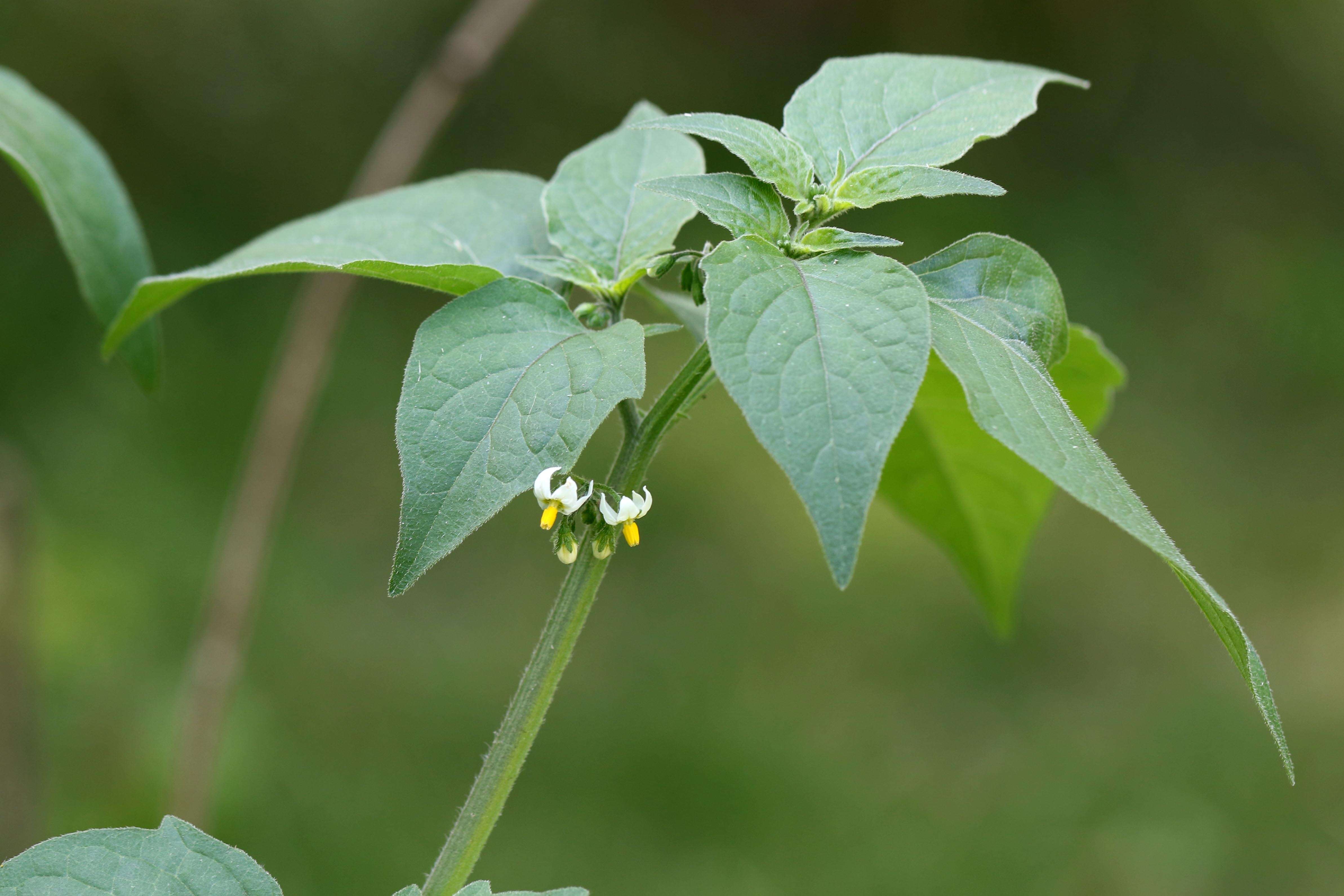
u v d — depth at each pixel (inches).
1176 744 54.6
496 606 58.6
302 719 49.9
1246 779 52.7
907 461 21.6
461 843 17.8
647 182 17.8
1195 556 66.6
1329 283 80.5
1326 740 55.1
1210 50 86.8
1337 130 87.9
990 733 54.6
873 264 17.2
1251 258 81.9
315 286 26.7
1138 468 70.5
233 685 26.8
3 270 63.6
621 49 81.8
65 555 52.2
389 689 52.6
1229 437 73.3
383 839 45.6
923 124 18.6
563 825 47.1
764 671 56.4
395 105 77.8
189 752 26.2
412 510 17.1
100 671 47.3
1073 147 83.5
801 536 64.7
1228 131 86.7
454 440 17.2
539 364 17.4
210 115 73.0
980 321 17.9
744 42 84.7
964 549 22.5
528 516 63.8
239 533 26.8
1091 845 48.9
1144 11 85.1
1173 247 81.9
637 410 18.1
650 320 41.4
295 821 45.1
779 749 51.8
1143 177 83.3
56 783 42.2
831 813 49.3
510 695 53.6
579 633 17.9
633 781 49.5
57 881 17.2
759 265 17.1
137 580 53.3
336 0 74.7
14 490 26.9
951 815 49.9
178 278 18.9
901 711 55.2
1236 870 48.5
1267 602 63.5
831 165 18.4
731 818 48.3
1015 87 18.8
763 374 16.8
